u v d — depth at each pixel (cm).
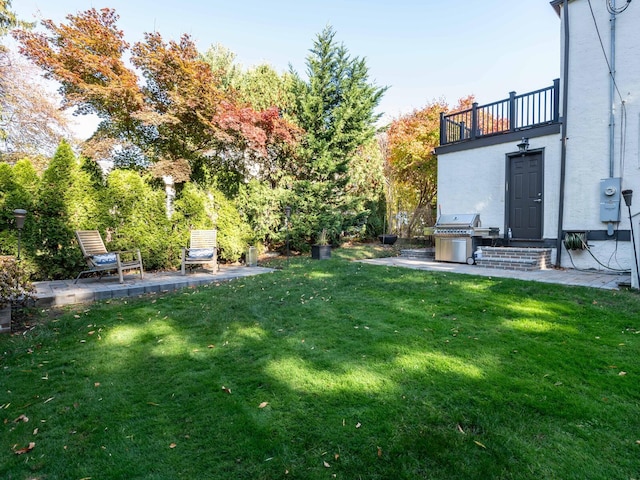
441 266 784
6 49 1064
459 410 206
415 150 1274
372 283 568
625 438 180
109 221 705
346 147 1148
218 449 178
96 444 184
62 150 659
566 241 722
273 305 447
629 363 263
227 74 1166
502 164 862
